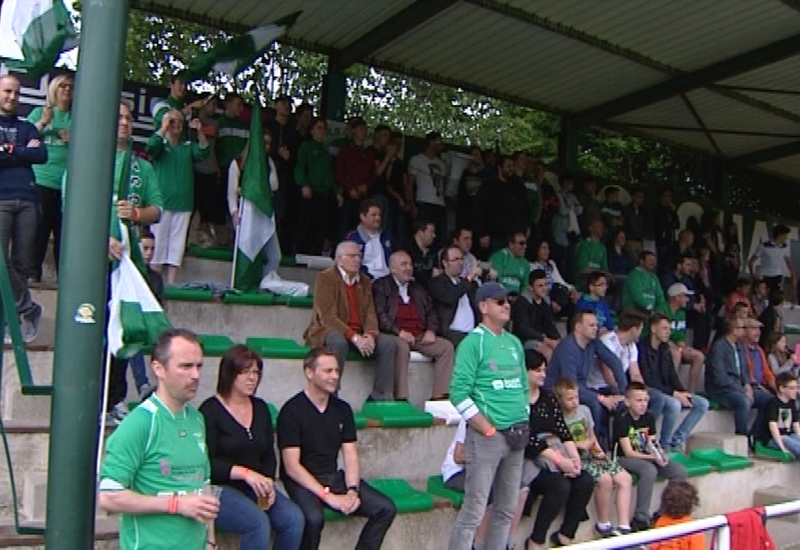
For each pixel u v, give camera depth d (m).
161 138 6.80
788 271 13.00
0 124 5.09
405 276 6.57
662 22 8.75
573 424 6.07
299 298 6.74
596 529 6.03
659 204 11.47
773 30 8.93
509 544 5.46
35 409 4.67
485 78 10.33
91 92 2.55
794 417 8.21
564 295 8.64
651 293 9.35
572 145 11.57
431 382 6.60
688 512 4.88
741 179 14.30
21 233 5.13
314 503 4.50
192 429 3.38
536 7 8.45
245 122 8.11
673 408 7.42
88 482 2.52
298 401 4.71
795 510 3.75
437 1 8.14
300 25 8.82
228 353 4.39
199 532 3.31
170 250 6.89
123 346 4.01
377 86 18.62
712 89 10.46
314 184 8.41
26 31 4.12
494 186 9.27
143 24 15.38
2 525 4.05
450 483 5.38
